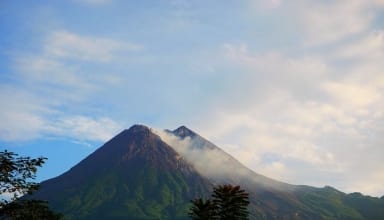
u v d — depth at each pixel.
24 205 46.06
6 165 43.78
